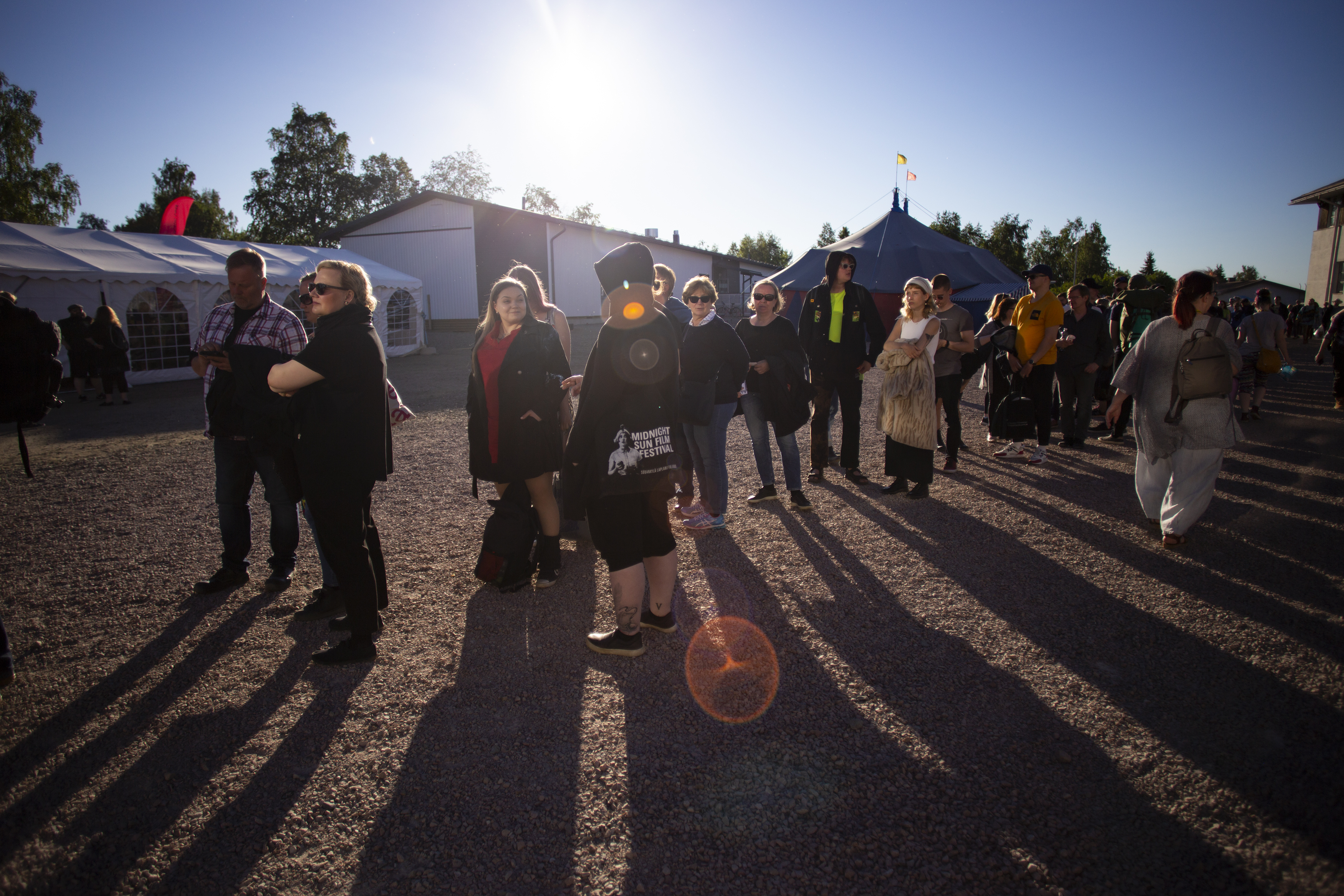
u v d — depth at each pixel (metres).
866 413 9.62
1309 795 2.10
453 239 30.06
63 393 13.20
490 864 1.93
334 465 2.90
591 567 4.12
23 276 12.49
